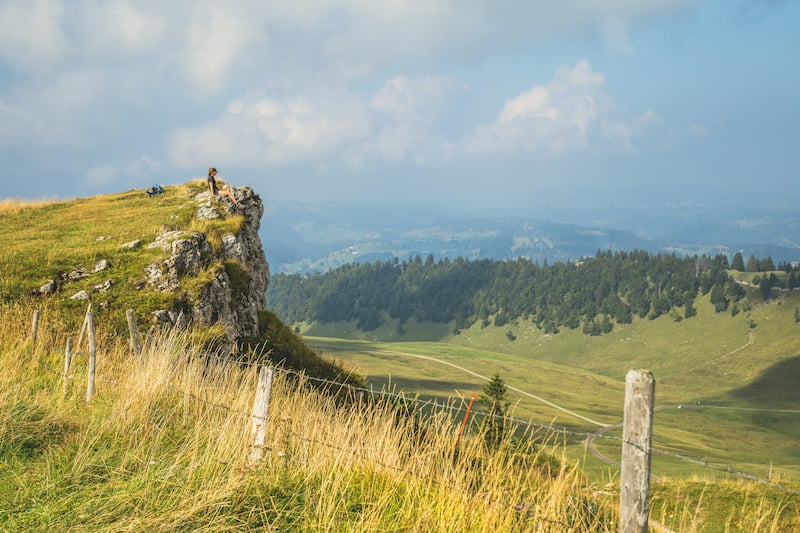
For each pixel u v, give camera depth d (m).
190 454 6.64
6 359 11.35
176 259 24.64
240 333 26.12
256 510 5.55
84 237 27.47
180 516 5.26
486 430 6.19
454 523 5.35
